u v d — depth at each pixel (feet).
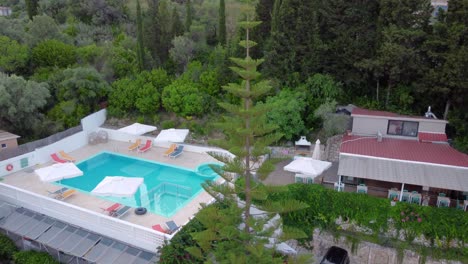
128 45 128.47
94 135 95.81
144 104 97.55
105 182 62.54
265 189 38.34
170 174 79.20
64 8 154.40
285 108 79.56
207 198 66.85
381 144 68.59
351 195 58.34
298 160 65.67
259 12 99.55
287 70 88.17
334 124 77.61
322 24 89.76
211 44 130.93
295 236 39.91
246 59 34.53
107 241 55.62
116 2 154.51
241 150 36.70
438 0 112.06
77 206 61.00
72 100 98.07
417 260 54.95
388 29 78.07
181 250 48.62
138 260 51.44
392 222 55.67
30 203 63.52
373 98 87.45
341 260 54.08
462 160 60.95
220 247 40.47
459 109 73.67
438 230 53.67
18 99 88.84
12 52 106.32
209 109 96.02
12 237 64.59
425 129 71.20
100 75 102.89
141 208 61.41
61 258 58.70
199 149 88.07
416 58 74.90
